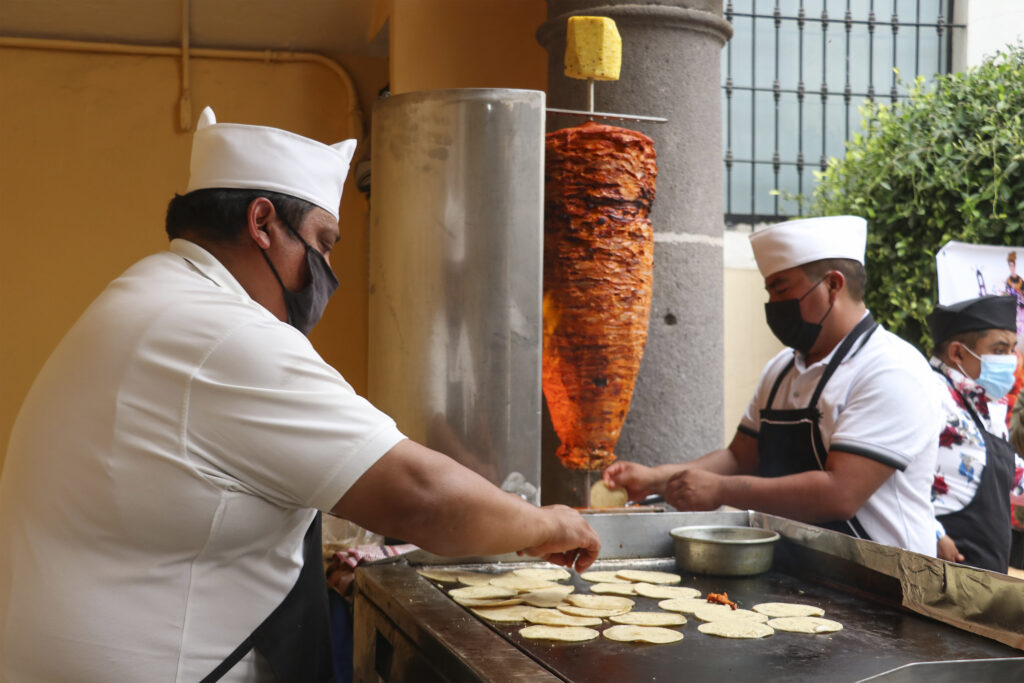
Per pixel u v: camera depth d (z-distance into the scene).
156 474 1.38
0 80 4.05
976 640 1.49
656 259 2.83
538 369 2.02
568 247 2.05
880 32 4.90
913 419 2.26
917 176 4.03
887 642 1.49
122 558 1.40
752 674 1.33
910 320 4.18
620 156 2.04
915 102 4.16
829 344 2.48
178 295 1.47
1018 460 3.33
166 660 1.40
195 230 1.60
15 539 1.42
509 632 1.56
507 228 1.99
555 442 2.85
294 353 1.42
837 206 4.36
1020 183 3.74
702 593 1.83
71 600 1.38
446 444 2.00
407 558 2.03
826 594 1.83
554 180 2.06
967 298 3.29
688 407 2.86
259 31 4.04
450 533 1.46
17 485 1.45
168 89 4.19
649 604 1.75
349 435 1.40
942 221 3.92
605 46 2.09
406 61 3.41
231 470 1.40
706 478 2.33
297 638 1.54
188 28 3.98
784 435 2.51
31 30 4.03
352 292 4.32
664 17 2.80
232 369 1.39
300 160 1.61
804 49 4.90
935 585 1.60
